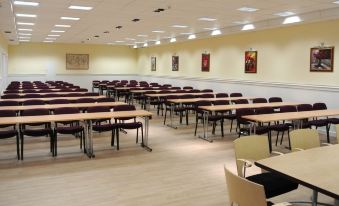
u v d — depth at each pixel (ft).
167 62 54.80
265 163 9.39
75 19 30.30
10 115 20.35
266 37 33.19
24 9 24.88
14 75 58.54
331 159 9.82
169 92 37.65
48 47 60.34
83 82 63.41
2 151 20.24
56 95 32.24
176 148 21.56
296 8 24.17
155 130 27.66
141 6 23.62
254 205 7.31
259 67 34.32
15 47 58.23
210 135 25.73
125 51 66.44
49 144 22.15
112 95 48.55
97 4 22.95
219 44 40.78
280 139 24.35
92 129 20.38
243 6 23.48
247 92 35.91
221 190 14.05
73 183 14.75
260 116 20.51
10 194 13.41
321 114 21.33
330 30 26.45
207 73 43.42
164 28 36.83
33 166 17.29
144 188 14.23
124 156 19.48
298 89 29.55
